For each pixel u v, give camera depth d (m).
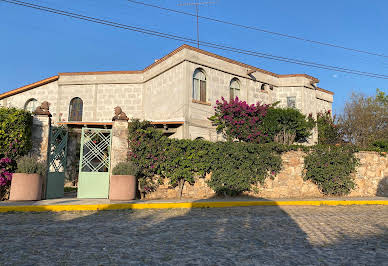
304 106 19.81
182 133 15.10
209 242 5.34
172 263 4.17
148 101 18.17
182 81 15.54
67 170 16.48
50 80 19.11
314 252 4.84
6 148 9.25
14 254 4.45
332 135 20.81
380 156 14.62
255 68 18.83
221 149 11.57
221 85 17.03
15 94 19.56
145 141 10.60
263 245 5.20
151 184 10.73
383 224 7.54
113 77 18.83
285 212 9.12
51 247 4.86
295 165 12.86
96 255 4.48
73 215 7.82
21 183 9.03
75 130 16.44
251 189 12.04
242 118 15.50
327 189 12.99
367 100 26.02
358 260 4.48
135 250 4.77
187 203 9.73
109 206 8.88
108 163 10.59
